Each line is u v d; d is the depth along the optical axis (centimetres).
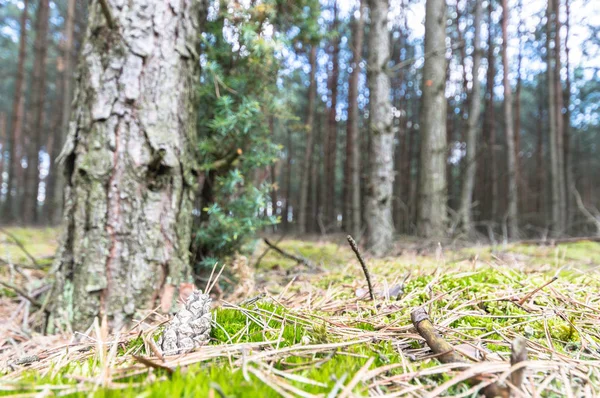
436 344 107
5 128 1548
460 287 171
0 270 325
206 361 105
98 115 206
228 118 234
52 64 1305
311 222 1316
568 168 1138
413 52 1445
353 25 1057
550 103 950
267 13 259
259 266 341
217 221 254
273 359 103
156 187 211
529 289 167
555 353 109
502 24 904
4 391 82
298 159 1555
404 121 1363
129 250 201
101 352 107
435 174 609
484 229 1273
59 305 199
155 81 214
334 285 218
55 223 884
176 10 226
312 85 1058
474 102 820
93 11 217
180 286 215
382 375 98
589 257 363
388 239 441
